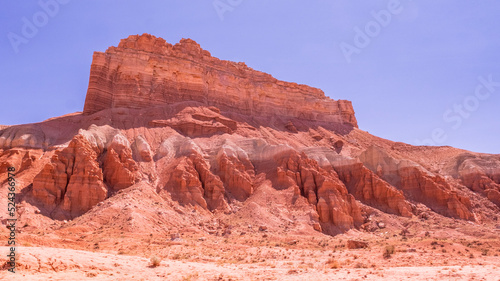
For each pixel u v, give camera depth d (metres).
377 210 79.81
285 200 74.88
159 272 28.03
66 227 57.12
